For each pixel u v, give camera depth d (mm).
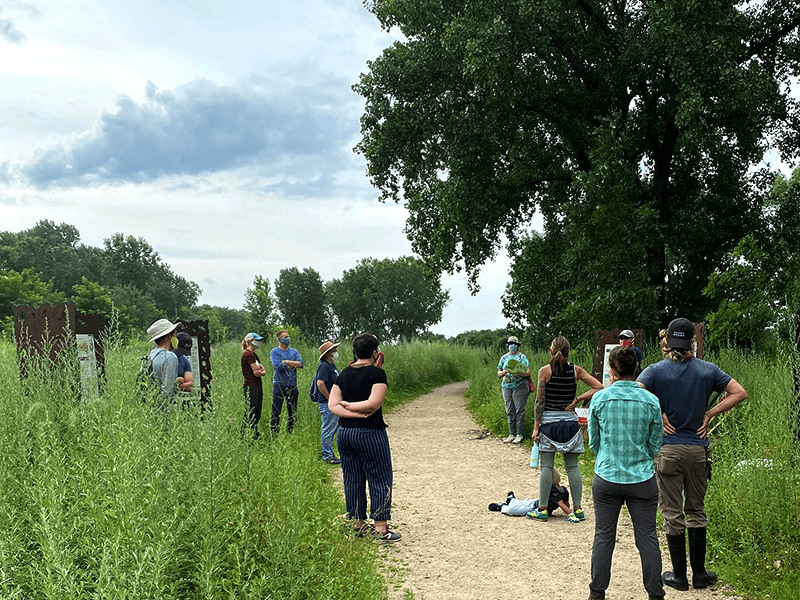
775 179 22953
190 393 6695
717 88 17422
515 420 12711
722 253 22062
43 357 6438
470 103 20922
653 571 4461
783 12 20156
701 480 5043
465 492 8367
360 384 6242
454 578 5297
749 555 5215
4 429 4863
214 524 3949
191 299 126562
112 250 116438
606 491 4570
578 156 22641
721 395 6570
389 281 108125
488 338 50156
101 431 4723
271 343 21094
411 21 21734
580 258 20156
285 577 3850
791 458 5852
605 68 20438
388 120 22672
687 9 16812
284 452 6332
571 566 5582
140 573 3092
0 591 3125
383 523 6215
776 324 17422
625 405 4594
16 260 96688
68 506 3762
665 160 21359
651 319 18547
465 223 21875
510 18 18844
